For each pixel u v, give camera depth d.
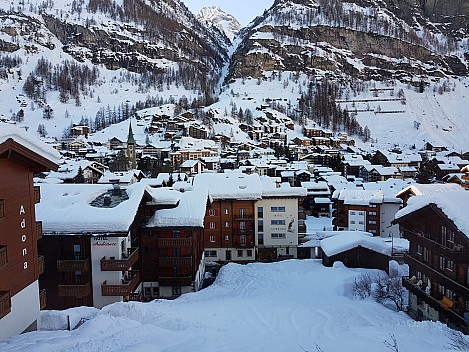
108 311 22.20
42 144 19.27
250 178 55.03
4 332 17.27
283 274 41.19
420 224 29.39
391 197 59.72
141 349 14.59
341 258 43.12
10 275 18.00
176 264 35.66
